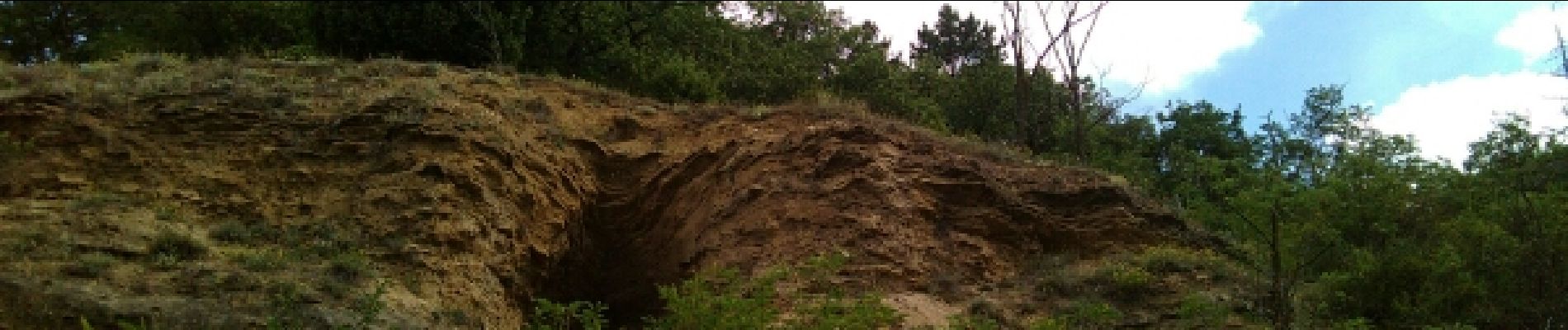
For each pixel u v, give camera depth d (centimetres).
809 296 1306
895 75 3344
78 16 3222
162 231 1204
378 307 1028
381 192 1390
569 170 1666
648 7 3206
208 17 2862
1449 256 1354
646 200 1709
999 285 1486
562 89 1944
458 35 2455
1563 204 1456
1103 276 1469
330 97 1620
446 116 1567
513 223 1444
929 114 3070
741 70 3133
